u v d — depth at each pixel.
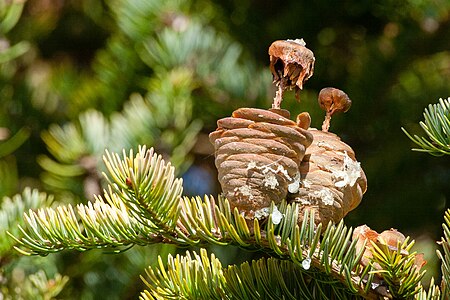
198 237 0.78
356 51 1.71
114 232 0.79
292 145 0.77
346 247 0.78
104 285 1.32
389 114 1.64
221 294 0.81
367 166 1.60
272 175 0.77
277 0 1.74
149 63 1.64
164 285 0.84
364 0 1.67
